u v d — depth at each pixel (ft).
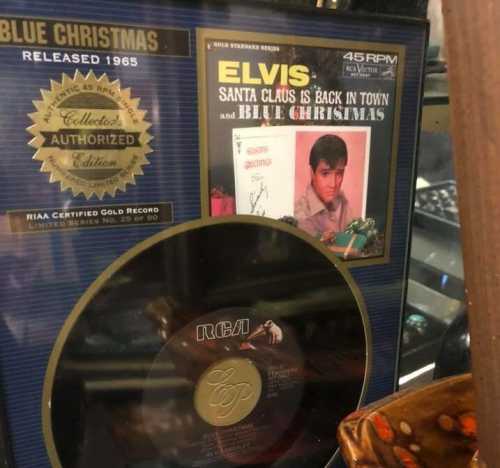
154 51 0.99
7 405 1.01
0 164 0.92
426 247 2.03
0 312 0.98
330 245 1.27
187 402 1.19
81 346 1.05
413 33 1.23
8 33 0.89
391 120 1.27
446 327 1.73
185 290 1.12
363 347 1.38
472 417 0.94
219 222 1.12
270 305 1.23
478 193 0.63
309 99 1.16
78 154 0.97
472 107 0.61
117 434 1.12
